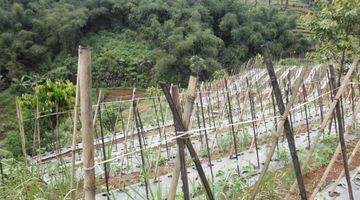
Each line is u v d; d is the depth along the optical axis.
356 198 4.87
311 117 9.89
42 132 9.78
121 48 45.34
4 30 45.59
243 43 44.94
